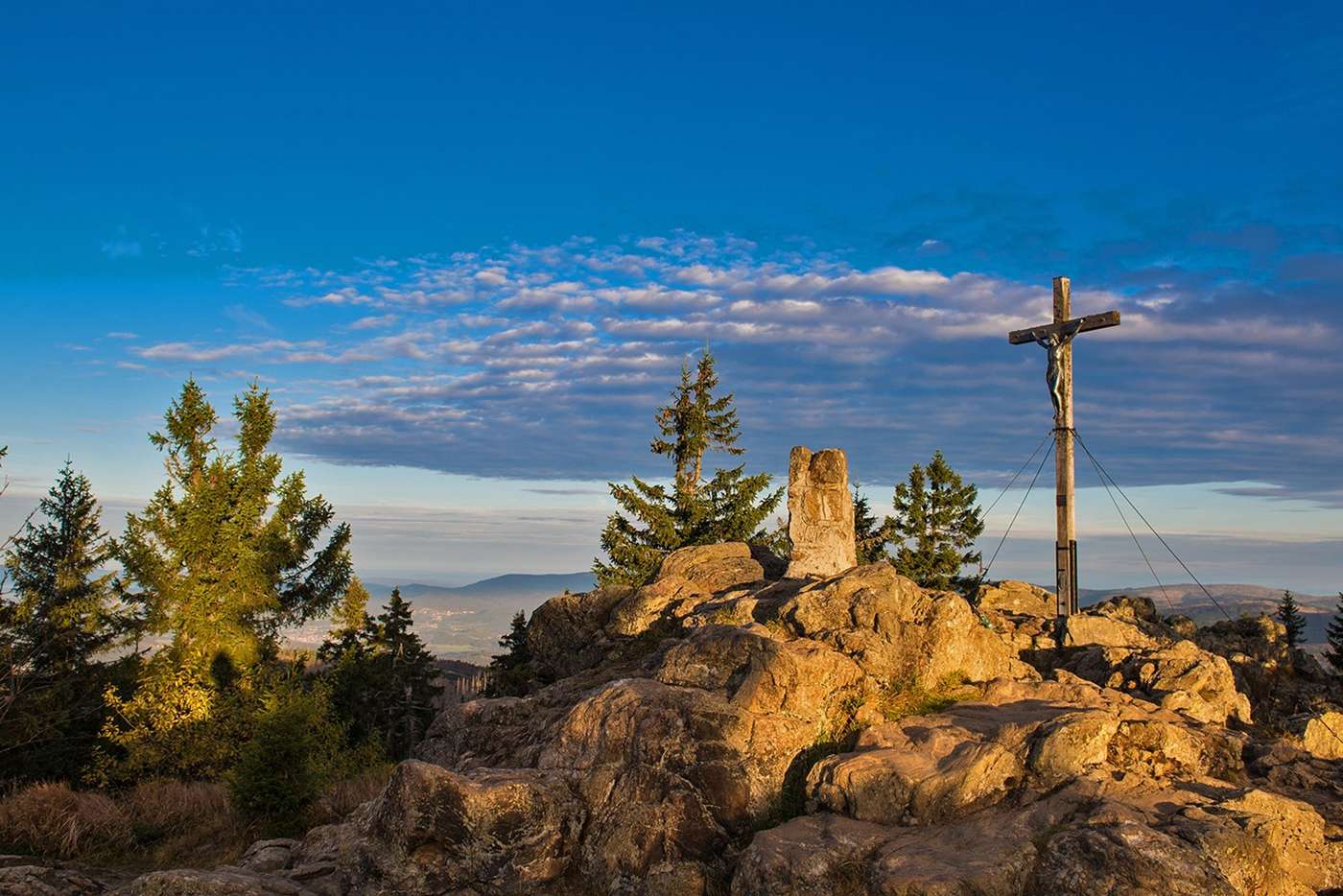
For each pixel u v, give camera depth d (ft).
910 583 65.92
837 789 48.08
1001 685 59.36
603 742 54.54
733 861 48.37
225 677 115.55
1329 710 68.39
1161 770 48.19
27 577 118.93
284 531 128.36
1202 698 59.21
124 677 117.80
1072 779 46.24
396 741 155.12
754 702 53.93
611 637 80.28
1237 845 40.16
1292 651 79.00
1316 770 49.49
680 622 76.43
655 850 49.29
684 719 52.90
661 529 126.72
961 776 46.55
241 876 49.67
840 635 61.36
